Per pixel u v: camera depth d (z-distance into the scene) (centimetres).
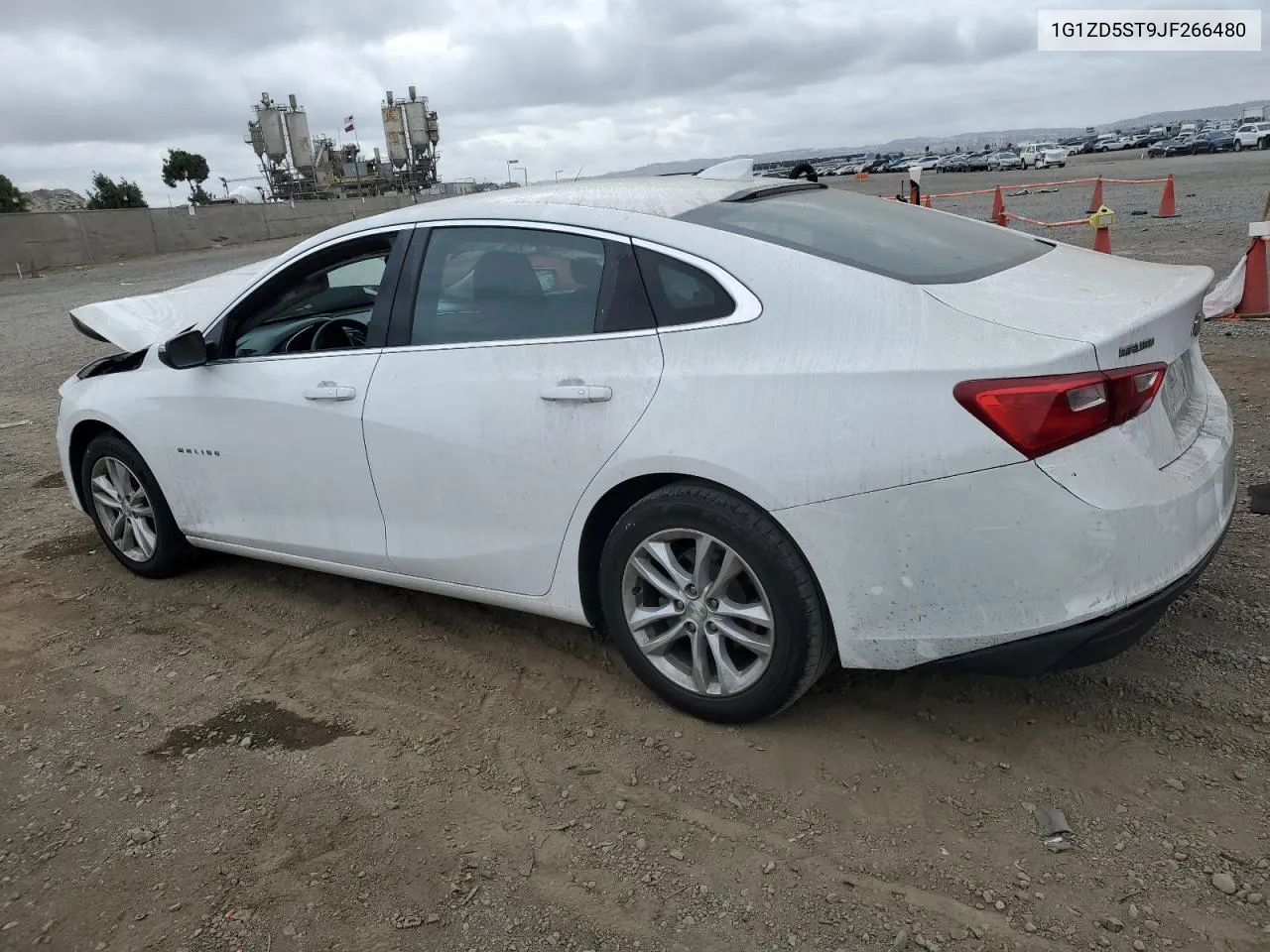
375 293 370
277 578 439
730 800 263
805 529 253
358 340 388
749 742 286
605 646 352
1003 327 241
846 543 249
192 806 278
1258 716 275
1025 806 250
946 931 214
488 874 243
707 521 268
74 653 380
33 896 247
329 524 366
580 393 285
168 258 3362
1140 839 235
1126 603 236
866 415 243
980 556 237
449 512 327
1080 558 231
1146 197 2227
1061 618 235
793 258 269
